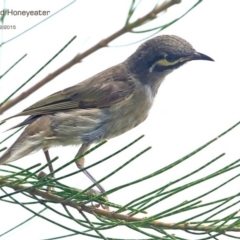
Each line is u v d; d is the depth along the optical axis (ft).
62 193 28.99
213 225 25.70
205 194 24.44
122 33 19.97
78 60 20.26
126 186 26.09
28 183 27.12
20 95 21.02
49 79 20.70
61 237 26.25
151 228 26.32
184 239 25.79
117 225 26.00
